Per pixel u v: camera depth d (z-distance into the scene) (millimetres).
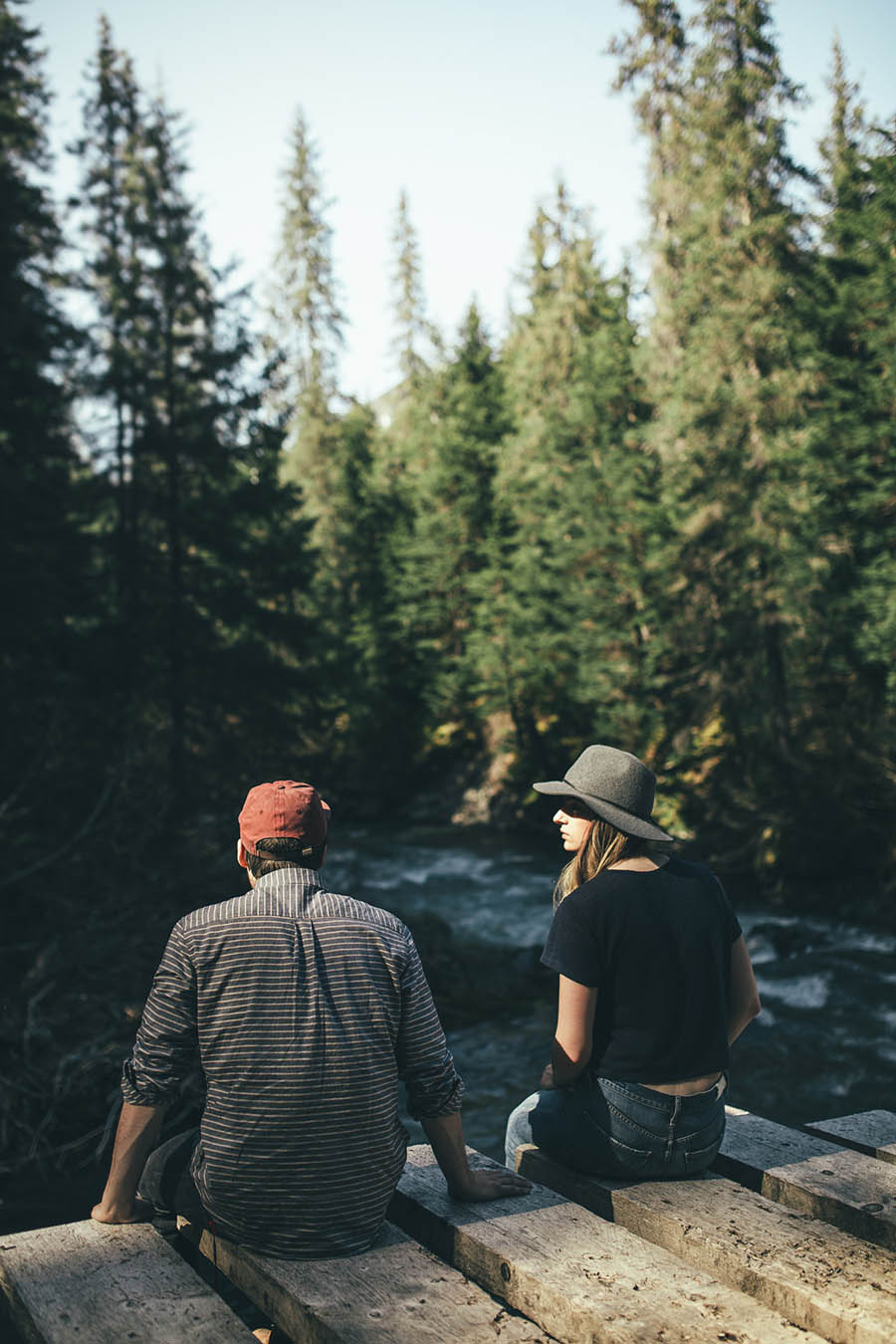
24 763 13359
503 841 32594
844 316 21109
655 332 26672
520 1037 13109
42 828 12336
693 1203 2668
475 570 37844
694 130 22859
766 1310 2160
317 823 2590
